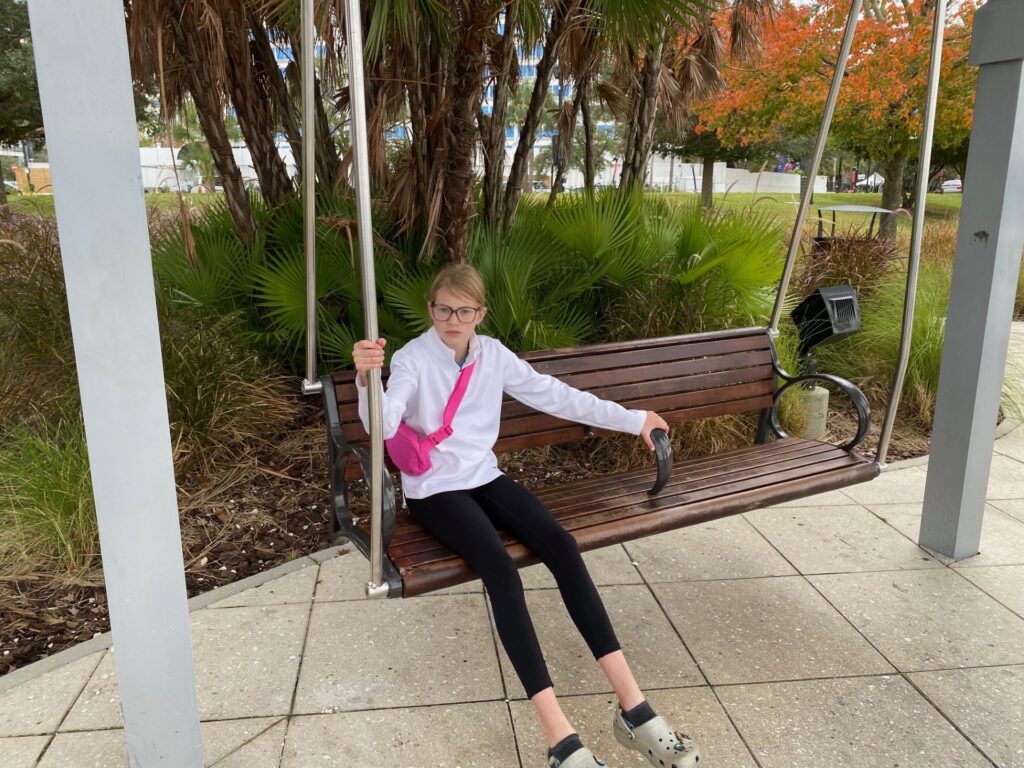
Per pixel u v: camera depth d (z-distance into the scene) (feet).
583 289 14.01
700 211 15.71
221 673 7.34
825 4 34.30
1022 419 15.48
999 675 7.42
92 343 4.78
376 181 15.62
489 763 6.22
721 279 14.12
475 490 7.10
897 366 8.61
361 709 6.84
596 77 19.49
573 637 8.04
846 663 7.59
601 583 9.14
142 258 4.83
